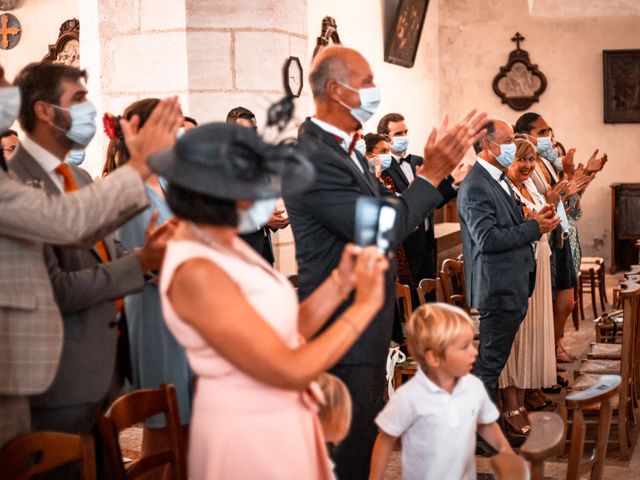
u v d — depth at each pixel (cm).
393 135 817
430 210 334
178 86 760
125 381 412
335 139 358
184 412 397
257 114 768
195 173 225
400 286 589
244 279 231
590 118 1323
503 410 606
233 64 764
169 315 232
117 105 778
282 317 236
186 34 753
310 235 359
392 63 1122
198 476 241
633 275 656
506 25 1328
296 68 800
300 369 222
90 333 324
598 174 1328
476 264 553
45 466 261
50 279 307
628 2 1295
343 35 964
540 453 263
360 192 353
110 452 283
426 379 340
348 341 229
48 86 321
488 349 549
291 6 790
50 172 329
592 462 378
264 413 237
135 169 286
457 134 332
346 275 251
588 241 1343
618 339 787
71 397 320
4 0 1061
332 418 296
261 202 239
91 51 798
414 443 342
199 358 235
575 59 1318
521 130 778
